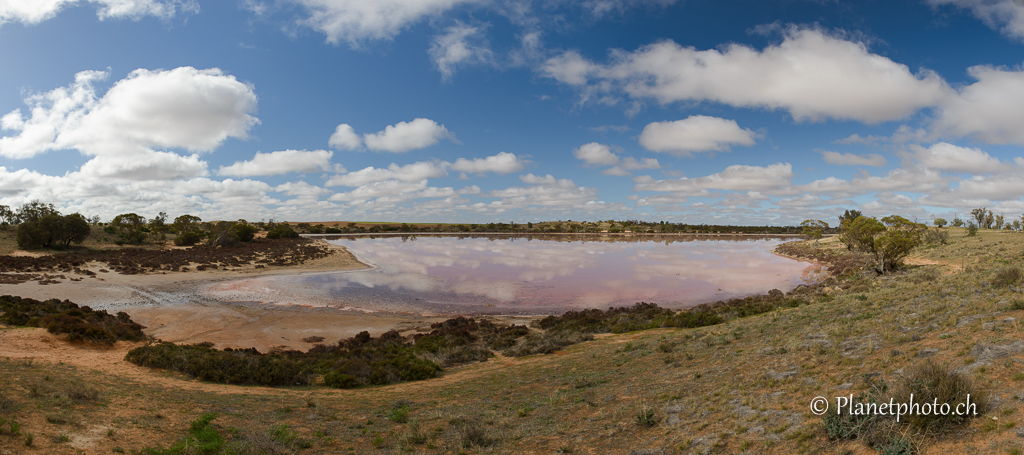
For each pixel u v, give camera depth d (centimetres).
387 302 3828
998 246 4188
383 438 920
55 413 849
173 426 923
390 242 13175
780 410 736
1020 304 986
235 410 1110
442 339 2450
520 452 777
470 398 1272
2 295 2988
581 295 4247
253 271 5447
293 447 851
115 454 727
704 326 2328
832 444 573
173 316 2992
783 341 1302
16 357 1482
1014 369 635
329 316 3234
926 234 6175
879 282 2822
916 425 545
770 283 4919
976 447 479
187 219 10900
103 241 7856
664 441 723
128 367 1591
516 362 1914
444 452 811
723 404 840
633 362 1534
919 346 877
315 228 19538
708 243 13900
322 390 1488
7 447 657
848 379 802
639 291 4456
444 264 6950
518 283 4972
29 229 6050
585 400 1082
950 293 1448
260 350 2273
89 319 2362
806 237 14838
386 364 1802
